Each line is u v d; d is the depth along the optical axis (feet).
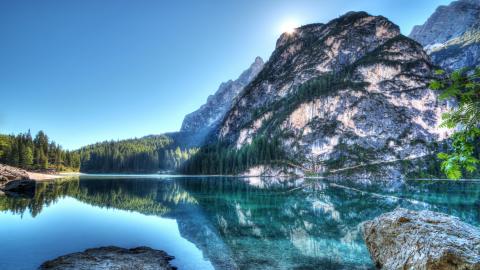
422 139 497.05
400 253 42.42
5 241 69.15
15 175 202.08
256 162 540.93
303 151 543.39
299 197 172.24
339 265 54.03
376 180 390.42
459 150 15.96
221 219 102.37
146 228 87.10
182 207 130.93
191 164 606.55
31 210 112.88
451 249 33.40
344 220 98.68
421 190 211.82
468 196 164.45
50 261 52.85
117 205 133.39
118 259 54.49
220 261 57.36
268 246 68.03
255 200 158.10
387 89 583.58
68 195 167.32
